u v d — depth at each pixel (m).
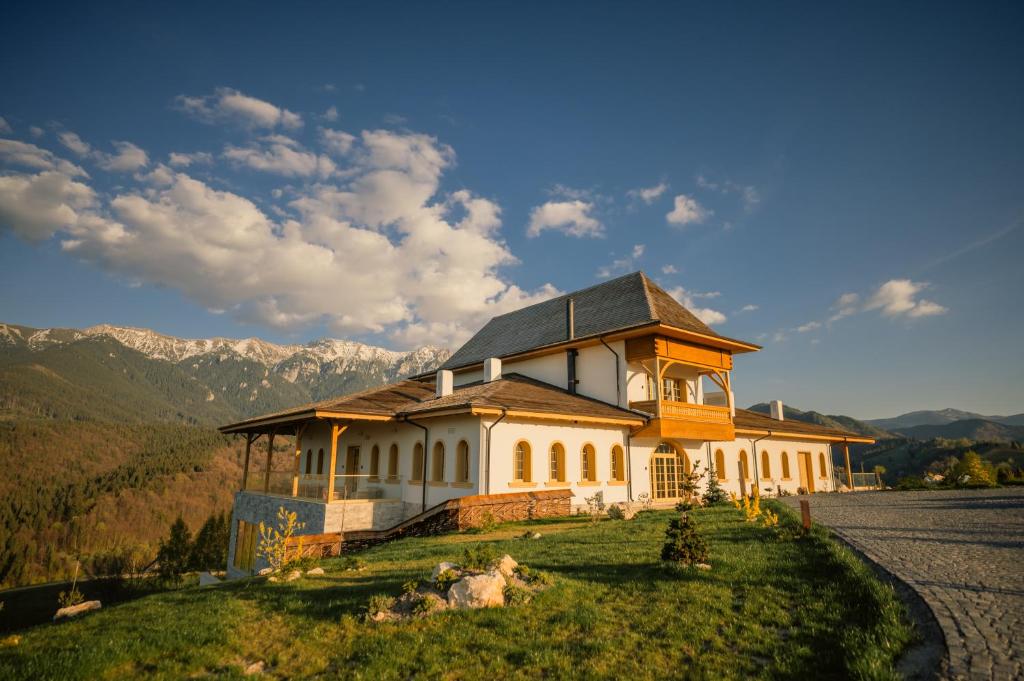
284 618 8.38
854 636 6.50
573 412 22.25
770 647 6.58
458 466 21.42
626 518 18.94
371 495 24.52
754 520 15.29
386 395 26.22
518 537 15.16
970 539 11.95
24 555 99.25
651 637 7.02
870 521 15.12
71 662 7.05
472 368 31.98
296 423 24.05
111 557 99.88
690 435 25.06
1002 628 6.48
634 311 26.48
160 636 7.84
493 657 6.70
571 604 8.20
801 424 38.03
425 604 8.12
